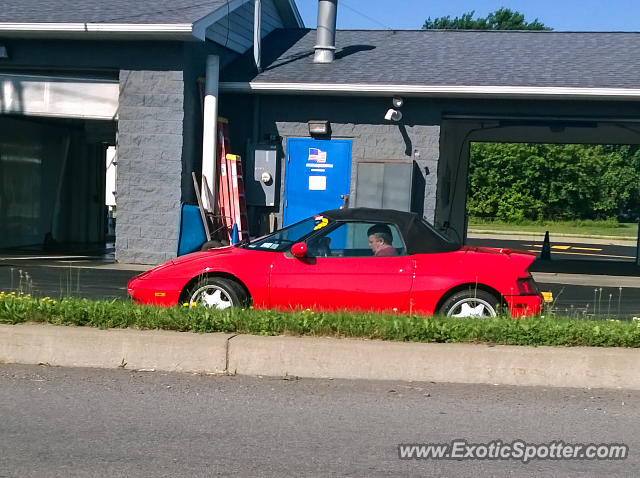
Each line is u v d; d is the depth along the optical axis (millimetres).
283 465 5047
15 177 18266
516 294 8375
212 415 5961
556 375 6820
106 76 15172
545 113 15203
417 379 6898
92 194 21156
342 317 7543
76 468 4949
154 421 5820
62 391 6473
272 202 16078
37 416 5887
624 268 18359
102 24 14125
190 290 8711
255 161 16062
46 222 19781
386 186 15406
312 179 16062
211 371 7023
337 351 6938
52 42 14961
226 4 15664
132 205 14898
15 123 18047
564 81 14906
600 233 40375
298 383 6793
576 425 5887
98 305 7844
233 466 5016
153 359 7098
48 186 19766
